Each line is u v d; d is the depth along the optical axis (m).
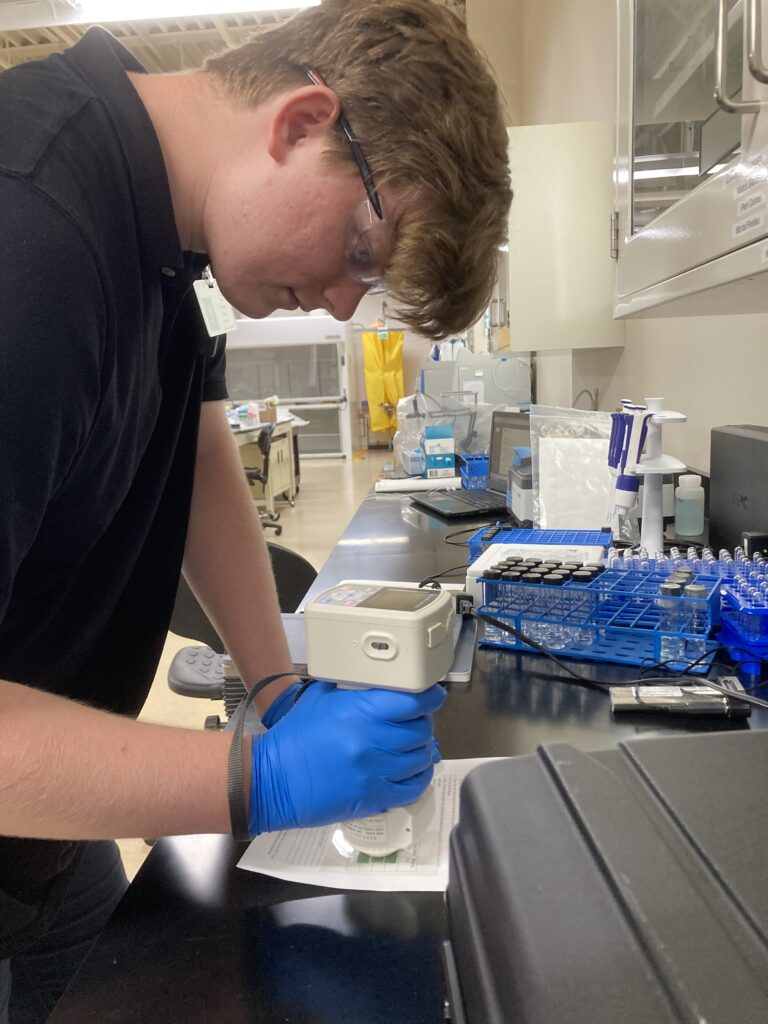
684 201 0.96
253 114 0.61
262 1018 0.48
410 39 0.58
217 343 0.89
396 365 9.78
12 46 5.30
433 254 0.60
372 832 0.63
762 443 1.17
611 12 2.44
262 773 0.58
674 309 1.30
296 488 7.07
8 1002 0.97
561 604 1.06
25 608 0.70
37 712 0.52
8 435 0.46
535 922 0.33
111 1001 0.50
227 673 1.07
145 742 0.54
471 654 1.03
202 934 0.56
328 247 0.63
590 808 0.40
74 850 0.86
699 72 0.97
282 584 1.64
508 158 0.65
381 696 0.59
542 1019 0.29
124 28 5.03
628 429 1.24
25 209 0.48
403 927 0.56
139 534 0.81
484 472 2.63
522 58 4.48
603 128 2.31
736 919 0.32
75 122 0.54
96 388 0.53
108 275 0.54
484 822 0.40
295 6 3.34
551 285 2.38
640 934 0.32
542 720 0.85
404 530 1.98
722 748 0.45
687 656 0.97
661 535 1.30
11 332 0.46
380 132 0.58
